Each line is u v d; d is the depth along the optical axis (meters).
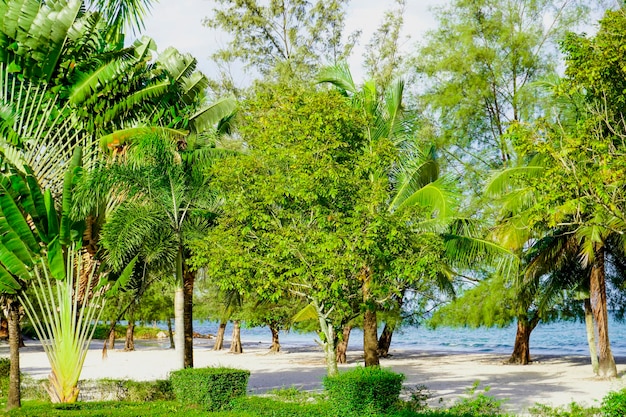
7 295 16.19
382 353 39.47
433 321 32.94
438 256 14.69
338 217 13.45
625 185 12.10
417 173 19.16
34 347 52.53
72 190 16.52
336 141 13.96
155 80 19.08
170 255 17.36
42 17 17.05
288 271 13.69
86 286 17.69
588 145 11.89
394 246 13.90
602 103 12.55
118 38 20.06
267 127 14.72
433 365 33.28
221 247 14.56
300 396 15.45
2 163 17.00
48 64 17.48
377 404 12.27
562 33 31.09
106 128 19.14
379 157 14.49
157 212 16.97
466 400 12.54
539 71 31.61
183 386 15.29
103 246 16.91
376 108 18.84
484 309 30.25
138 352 49.28
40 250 16.62
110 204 18.03
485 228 24.12
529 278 26.14
